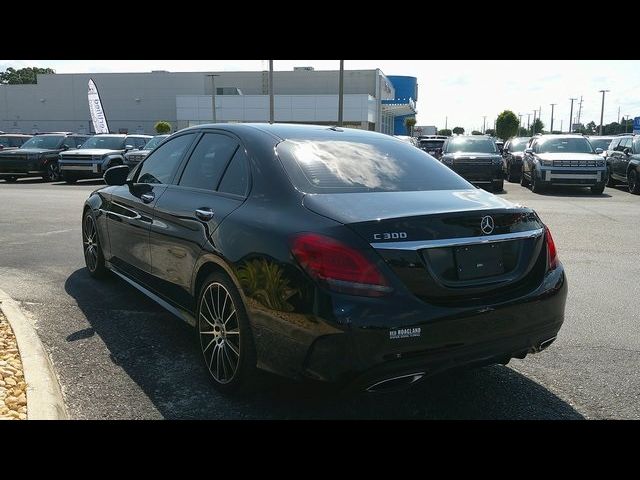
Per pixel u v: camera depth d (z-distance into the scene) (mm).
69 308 5332
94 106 38938
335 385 2924
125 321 5000
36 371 3707
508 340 3238
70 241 8500
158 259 4434
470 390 3785
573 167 17172
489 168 17734
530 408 3541
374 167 3846
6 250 7836
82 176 19781
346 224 2973
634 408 3549
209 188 4023
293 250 3029
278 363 3135
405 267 2947
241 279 3295
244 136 3990
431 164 4211
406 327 2887
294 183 3438
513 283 3316
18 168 20281
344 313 2840
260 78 71875
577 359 4324
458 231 3129
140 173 5141
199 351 4367
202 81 71875
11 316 4840
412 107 81125
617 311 5492
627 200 15547
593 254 8094
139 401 3561
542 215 12195
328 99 54594
